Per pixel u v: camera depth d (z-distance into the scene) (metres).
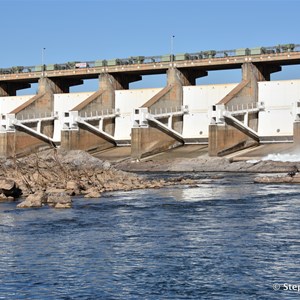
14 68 142.38
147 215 44.56
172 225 39.78
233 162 106.50
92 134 128.62
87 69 133.00
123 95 131.38
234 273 27.64
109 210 47.34
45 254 31.25
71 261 29.86
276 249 32.00
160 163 110.19
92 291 25.30
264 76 122.06
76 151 112.88
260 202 52.16
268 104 118.00
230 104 113.69
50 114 137.25
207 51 122.38
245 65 117.50
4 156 130.25
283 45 115.88
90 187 65.31
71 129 126.06
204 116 123.31
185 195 59.50
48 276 27.36
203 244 33.44
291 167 98.19
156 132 121.00
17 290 25.47
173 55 125.00
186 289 25.47
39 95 136.50
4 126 130.88
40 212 45.97
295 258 30.12
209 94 123.31
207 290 25.31
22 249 32.41
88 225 39.84
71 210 47.31
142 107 119.25
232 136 114.06
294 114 108.94
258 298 24.28
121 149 128.38
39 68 138.12
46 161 82.19
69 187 62.19
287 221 40.94
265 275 27.31
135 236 35.88
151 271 28.03
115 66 130.25
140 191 64.69
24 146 132.50
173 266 28.86
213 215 44.31
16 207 48.91
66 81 141.50
